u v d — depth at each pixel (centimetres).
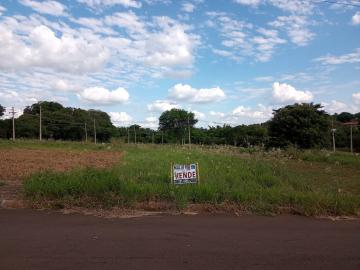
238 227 836
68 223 841
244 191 1127
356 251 677
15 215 912
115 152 3753
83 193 1057
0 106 9694
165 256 630
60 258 612
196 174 1174
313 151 3412
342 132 8850
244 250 671
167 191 1088
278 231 811
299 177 1650
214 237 750
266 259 627
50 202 1005
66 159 2775
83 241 706
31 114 10206
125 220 880
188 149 3750
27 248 660
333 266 600
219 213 972
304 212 977
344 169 2277
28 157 2862
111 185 1098
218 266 590
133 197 1046
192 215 945
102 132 11038
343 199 1067
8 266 575
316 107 5822
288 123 5600
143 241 713
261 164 1916
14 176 1661
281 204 1041
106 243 696
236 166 1797
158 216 926
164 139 11056
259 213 977
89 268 571
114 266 581
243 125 9438
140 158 2420
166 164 1891
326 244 718
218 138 10094
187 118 10969
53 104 10956
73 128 10381
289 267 592
